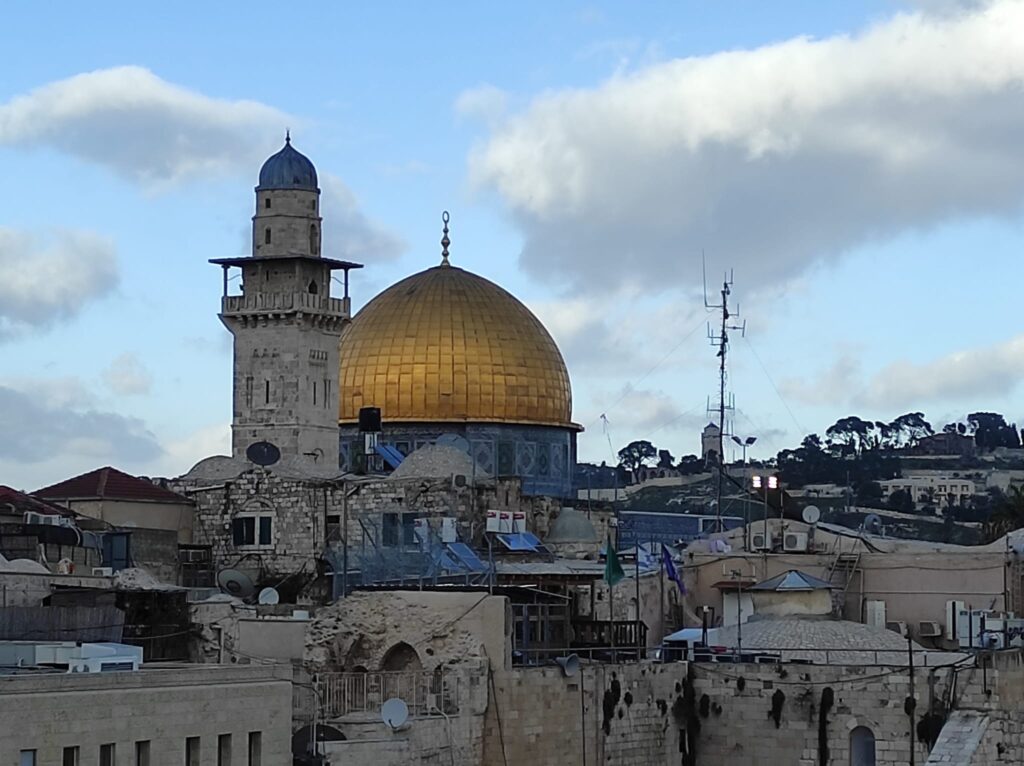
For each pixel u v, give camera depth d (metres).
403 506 162.50
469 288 192.88
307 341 181.38
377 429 185.88
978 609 144.88
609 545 136.12
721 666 131.12
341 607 127.88
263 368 181.38
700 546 160.75
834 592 148.00
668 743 131.12
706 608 149.88
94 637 122.31
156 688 100.81
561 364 194.00
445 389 187.75
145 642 128.50
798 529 159.00
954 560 147.38
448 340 189.00
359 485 164.00
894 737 126.31
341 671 126.19
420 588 130.25
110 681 99.19
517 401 189.12
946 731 123.56
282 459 179.62
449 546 149.38
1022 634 137.75
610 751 127.81
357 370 189.62
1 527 149.50
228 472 175.88
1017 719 125.06
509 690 123.56
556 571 145.12
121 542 157.25
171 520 167.62
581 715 126.62
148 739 99.75
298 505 165.25
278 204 182.00
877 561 149.00
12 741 92.88
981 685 124.69
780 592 141.88
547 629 133.38
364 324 192.12
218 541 167.38
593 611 144.25
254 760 106.06
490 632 124.19
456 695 121.75
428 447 170.50
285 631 129.62
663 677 131.00
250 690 105.56
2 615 120.56
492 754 122.75
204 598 140.25
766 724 129.50
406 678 122.50
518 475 187.38
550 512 172.50
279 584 162.00
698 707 131.38
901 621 147.88
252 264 182.00
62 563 143.38
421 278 194.00
